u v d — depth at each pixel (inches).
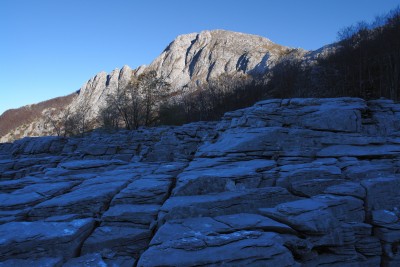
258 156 515.2
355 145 517.7
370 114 602.9
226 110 1861.5
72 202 354.9
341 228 294.4
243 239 241.0
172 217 291.1
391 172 410.3
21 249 255.3
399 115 585.9
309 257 274.5
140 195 363.9
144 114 2154.3
